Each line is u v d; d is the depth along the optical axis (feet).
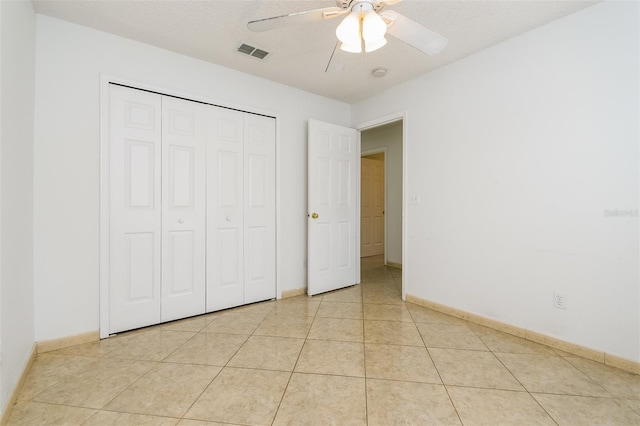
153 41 7.62
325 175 10.97
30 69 5.97
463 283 8.51
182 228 8.36
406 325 8.04
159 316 7.99
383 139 16.28
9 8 4.76
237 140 9.37
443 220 9.00
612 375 5.62
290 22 5.24
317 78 9.84
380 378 5.50
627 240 5.78
